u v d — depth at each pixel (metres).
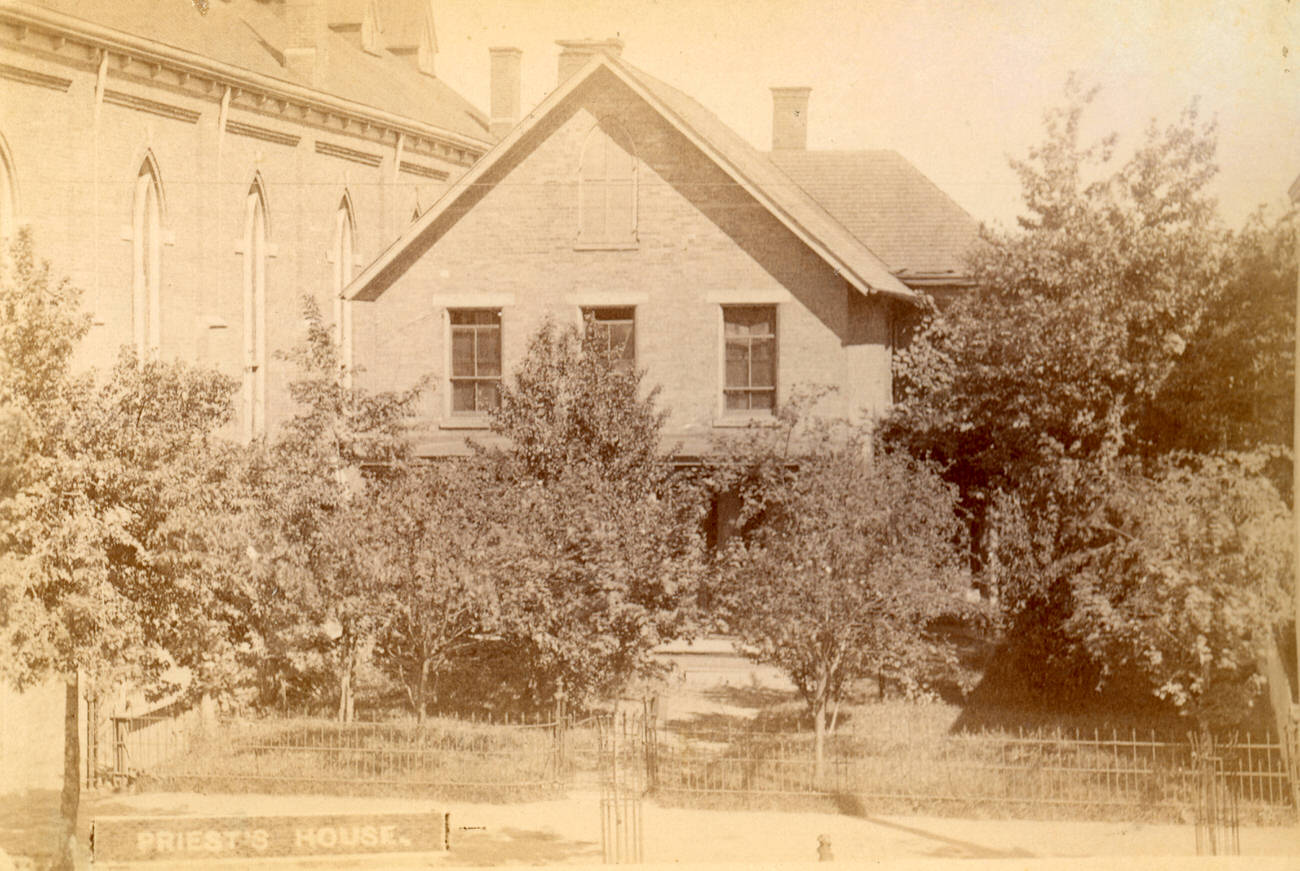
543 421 20.83
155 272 33.09
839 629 19.12
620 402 21.00
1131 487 20.39
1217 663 19.78
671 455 21.58
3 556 15.55
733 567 19.95
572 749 20.28
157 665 17.03
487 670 24.16
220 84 35.12
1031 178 21.84
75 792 17.50
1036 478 21.95
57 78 29.58
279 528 20.30
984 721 21.44
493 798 18.58
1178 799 18.23
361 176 42.97
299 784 18.91
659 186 27.64
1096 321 21.17
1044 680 22.36
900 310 29.17
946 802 18.20
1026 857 16.02
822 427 21.45
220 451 17.97
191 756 19.92
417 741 20.31
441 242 28.14
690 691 24.03
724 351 27.56
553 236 27.86
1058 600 21.92
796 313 27.14
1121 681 22.19
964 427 23.77
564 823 17.52
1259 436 20.91
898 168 33.84
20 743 19.53
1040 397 21.78
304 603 20.34
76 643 16.05
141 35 31.78
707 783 19.00
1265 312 20.89
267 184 38.03
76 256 30.00
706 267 27.48
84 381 16.61
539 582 20.00
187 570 16.94
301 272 39.81
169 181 33.50
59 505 16.02
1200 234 21.17
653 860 15.85
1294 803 17.92
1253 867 15.61
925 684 22.86
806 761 19.61
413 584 20.42
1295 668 19.45
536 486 20.53
